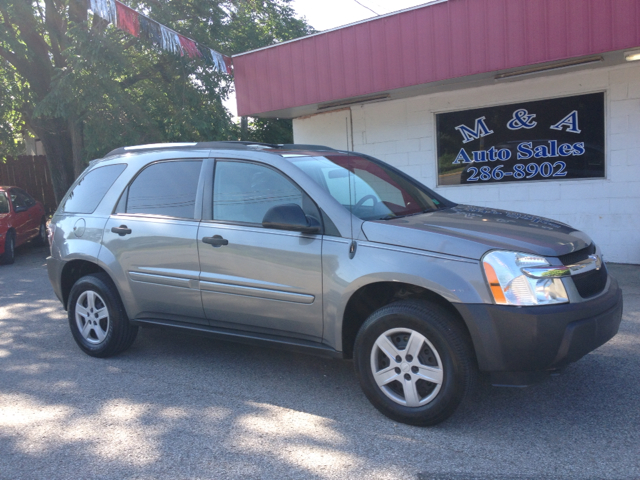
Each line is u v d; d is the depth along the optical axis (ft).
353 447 10.90
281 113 36.01
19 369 15.94
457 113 30.99
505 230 12.06
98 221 16.46
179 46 33.88
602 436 11.03
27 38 44.70
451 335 10.99
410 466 10.13
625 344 16.16
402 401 11.71
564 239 11.80
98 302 16.75
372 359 11.96
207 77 45.50
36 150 83.71
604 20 23.08
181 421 12.26
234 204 14.28
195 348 17.46
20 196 42.65
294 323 13.17
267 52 33.45
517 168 29.53
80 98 40.63
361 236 12.25
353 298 12.31
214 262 14.12
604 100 26.66
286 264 13.01
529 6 24.58
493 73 27.12
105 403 13.34
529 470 9.87
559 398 12.86
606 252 27.27
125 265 15.70
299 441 11.20
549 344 10.55
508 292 10.69
